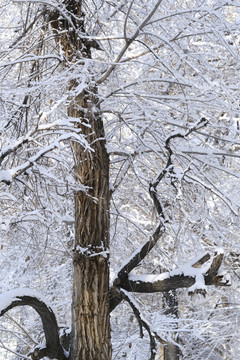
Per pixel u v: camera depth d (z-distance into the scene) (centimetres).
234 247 1218
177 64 951
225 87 876
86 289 781
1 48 938
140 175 1012
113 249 1175
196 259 782
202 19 891
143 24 764
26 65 950
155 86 1018
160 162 1129
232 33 822
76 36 862
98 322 775
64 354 777
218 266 747
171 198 973
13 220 838
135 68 1026
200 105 917
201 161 944
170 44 802
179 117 1010
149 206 1080
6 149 637
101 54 1066
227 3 886
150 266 1237
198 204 1076
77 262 795
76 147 824
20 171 629
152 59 986
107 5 949
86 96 815
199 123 780
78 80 789
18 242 1035
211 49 986
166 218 822
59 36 862
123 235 1161
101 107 939
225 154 928
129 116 915
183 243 1066
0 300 701
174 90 1072
